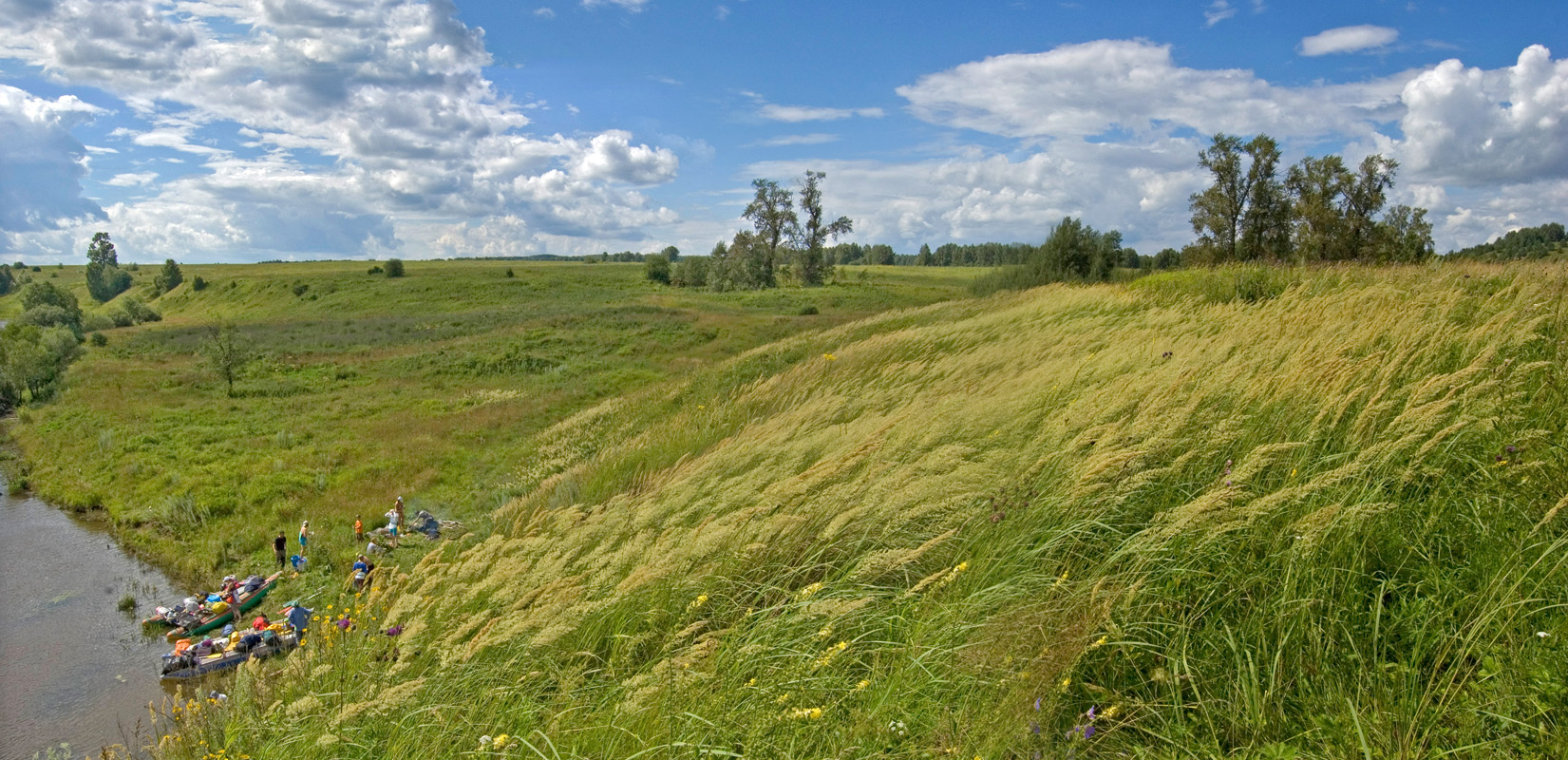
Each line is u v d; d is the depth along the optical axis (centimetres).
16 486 1958
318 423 2434
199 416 2583
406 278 9719
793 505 515
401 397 2877
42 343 4162
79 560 1416
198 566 1329
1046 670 293
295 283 9562
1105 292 1858
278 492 1700
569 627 418
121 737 844
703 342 4141
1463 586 329
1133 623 347
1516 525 345
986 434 598
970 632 356
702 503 565
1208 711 303
